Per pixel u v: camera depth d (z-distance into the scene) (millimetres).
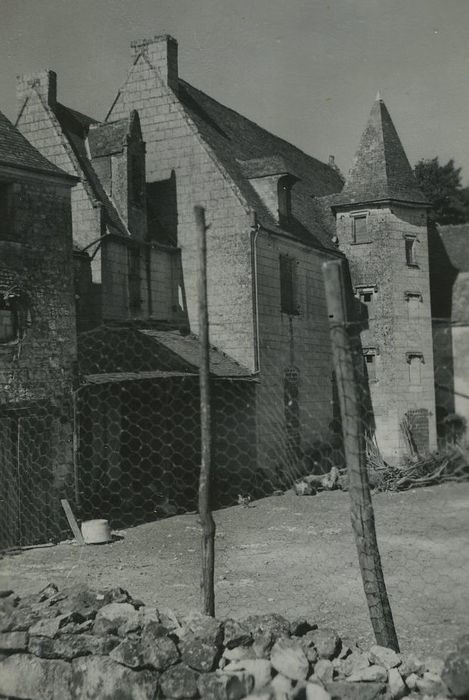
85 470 16578
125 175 20625
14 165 14305
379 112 26375
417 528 13320
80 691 6035
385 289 24391
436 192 24547
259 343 20562
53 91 22016
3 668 6359
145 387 18438
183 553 12711
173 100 22156
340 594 9555
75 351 15523
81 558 12609
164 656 5855
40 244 14961
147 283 20641
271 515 16156
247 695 5602
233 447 18984
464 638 5793
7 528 13766
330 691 5645
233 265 20781
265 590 9922
